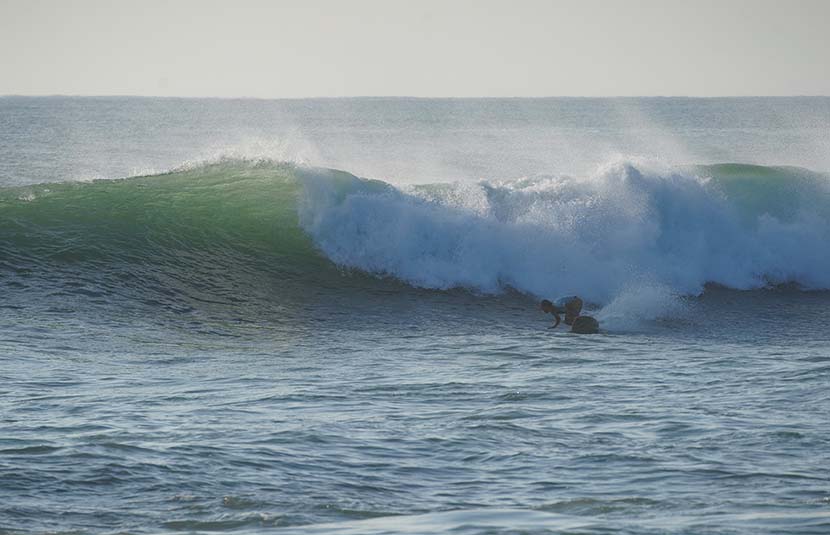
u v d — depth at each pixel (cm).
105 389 5069
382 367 5872
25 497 3216
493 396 5022
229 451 3831
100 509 3136
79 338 6375
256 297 7788
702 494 3359
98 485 3369
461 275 8500
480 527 2605
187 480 3450
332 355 6256
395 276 8500
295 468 3641
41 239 8219
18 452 3722
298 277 8288
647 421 4466
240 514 3114
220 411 4584
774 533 2630
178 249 8412
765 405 4806
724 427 4338
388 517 2856
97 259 8031
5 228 8338
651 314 7919
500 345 6669
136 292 7562
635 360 6169
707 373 5703
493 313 7875
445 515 2773
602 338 7000
